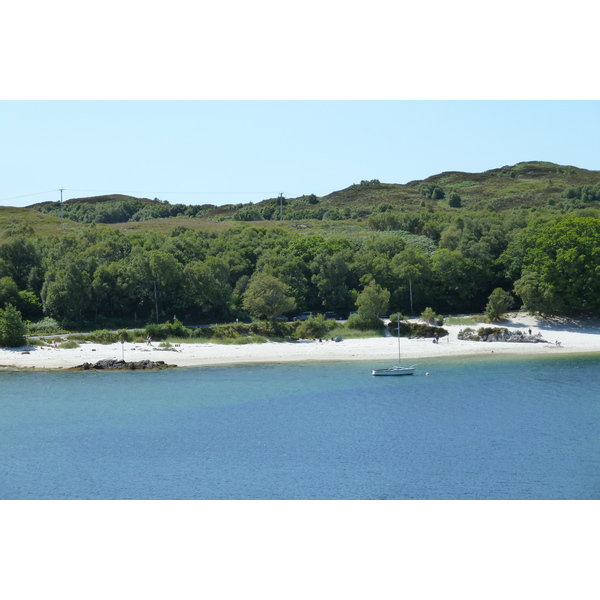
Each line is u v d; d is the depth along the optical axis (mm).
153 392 95000
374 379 103125
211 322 141000
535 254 146125
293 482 62594
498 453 70000
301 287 148875
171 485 62062
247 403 89500
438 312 153125
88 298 132625
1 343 118188
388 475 64188
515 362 116062
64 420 82000
